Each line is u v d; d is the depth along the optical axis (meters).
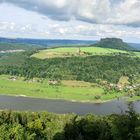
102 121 54.06
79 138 55.00
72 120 66.12
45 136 70.06
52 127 71.81
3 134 62.59
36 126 71.88
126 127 40.47
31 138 64.44
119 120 41.41
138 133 39.16
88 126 55.56
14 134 63.09
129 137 39.69
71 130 59.44
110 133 45.44
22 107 198.50
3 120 77.44
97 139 51.50
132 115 41.69
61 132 61.59
